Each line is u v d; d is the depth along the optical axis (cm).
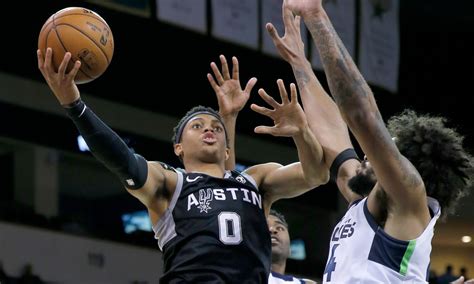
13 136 1585
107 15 1617
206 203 536
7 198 1591
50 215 1617
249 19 1648
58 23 522
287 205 1862
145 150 1716
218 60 1739
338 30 1673
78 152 1662
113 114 1683
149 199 536
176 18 1595
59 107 1641
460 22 1897
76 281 1531
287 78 1767
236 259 525
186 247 526
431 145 472
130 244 1619
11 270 1462
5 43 1569
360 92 444
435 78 1900
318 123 570
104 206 1694
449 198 479
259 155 1822
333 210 1898
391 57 1772
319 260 1866
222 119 600
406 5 1862
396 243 455
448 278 1855
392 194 449
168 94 1738
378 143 439
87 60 522
